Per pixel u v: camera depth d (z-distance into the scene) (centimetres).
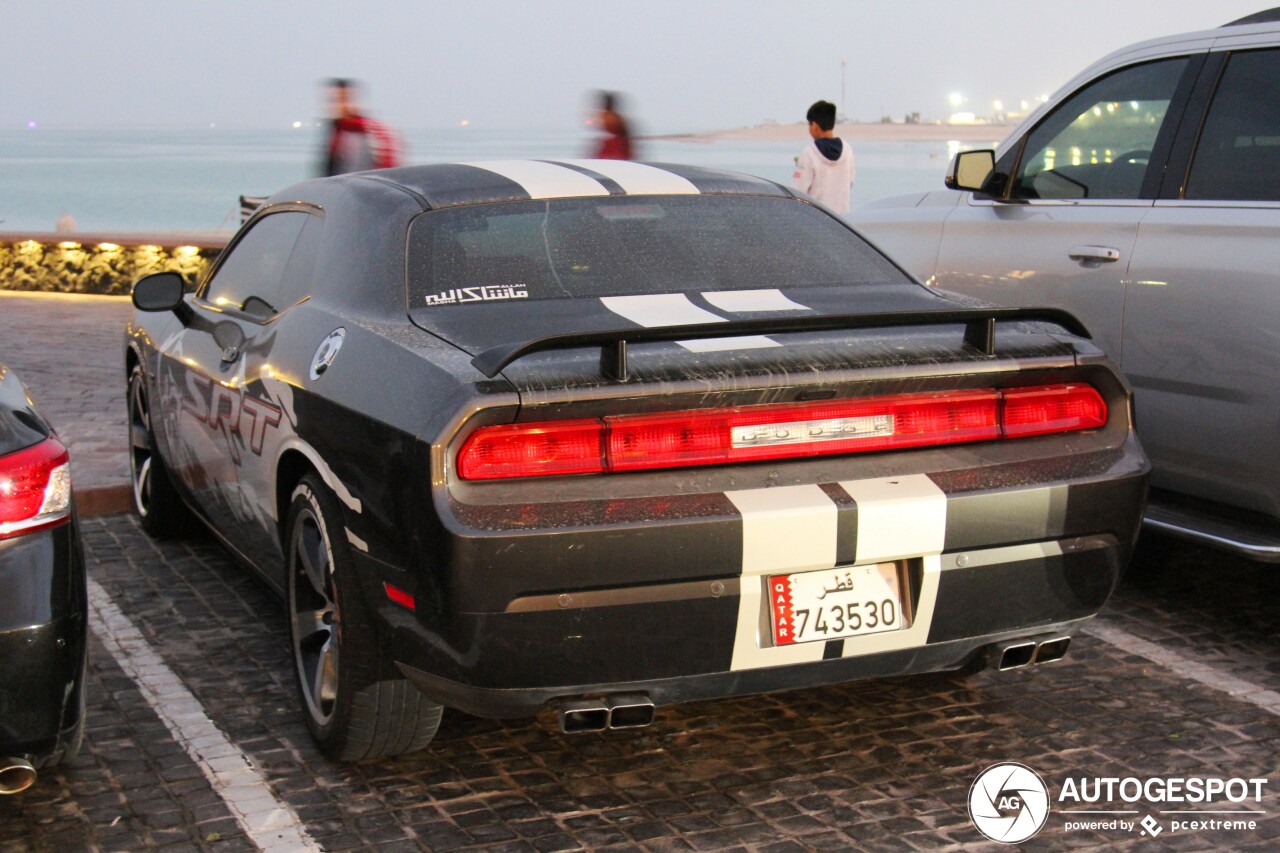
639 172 407
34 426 301
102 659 418
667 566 275
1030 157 505
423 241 353
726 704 379
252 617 455
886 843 301
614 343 272
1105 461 313
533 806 319
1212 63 443
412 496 279
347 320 342
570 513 273
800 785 330
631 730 362
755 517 278
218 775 337
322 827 309
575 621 275
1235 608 460
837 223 400
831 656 293
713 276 354
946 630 301
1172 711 373
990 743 353
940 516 291
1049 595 309
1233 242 412
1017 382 312
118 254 1491
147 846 301
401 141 1125
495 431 275
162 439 498
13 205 8488
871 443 299
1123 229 450
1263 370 401
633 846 300
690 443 285
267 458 365
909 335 318
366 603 308
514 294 337
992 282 501
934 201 546
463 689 286
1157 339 435
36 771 294
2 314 1276
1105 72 484
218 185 11281
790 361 292
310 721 349
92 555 529
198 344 445
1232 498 425
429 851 298
